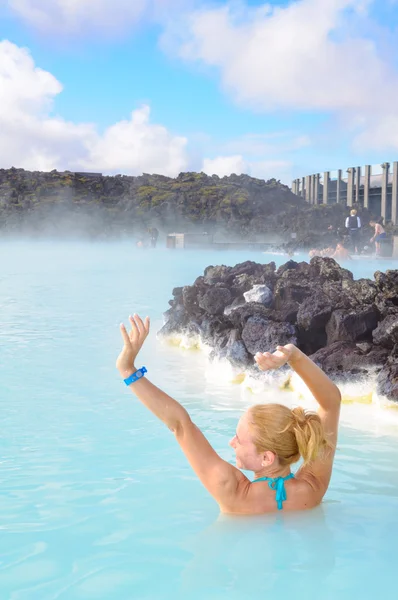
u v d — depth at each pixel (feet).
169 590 6.76
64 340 25.72
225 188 188.96
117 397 16.62
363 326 18.24
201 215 175.73
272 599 6.50
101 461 11.60
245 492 8.63
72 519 8.91
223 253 104.73
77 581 7.04
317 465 9.04
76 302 38.78
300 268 28.14
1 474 10.88
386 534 8.14
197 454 8.62
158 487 10.21
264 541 7.94
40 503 9.55
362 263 67.62
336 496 9.70
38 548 7.97
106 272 63.67
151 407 8.48
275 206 178.70
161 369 20.66
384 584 6.82
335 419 9.22
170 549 7.82
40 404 15.89
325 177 178.70
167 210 176.96
